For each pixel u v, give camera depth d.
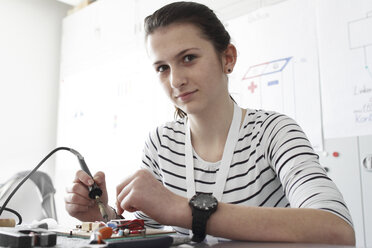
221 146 0.81
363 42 1.19
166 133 0.90
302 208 0.51
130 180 0.58
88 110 2.30
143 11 2.03
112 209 0.76
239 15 1.53
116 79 2.14
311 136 1.28
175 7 0.72
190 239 0.49
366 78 1.18
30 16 2.48
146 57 1.97
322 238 0.48
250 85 1.47
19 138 2.34
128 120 2.03
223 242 0.48
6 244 0.41
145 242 0.38
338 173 1.21
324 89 1.27
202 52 0.70
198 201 0.52
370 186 1.14
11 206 1.67
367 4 1.19
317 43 1.30
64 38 2.59
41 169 2.42
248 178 0.76
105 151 2.15
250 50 1.48
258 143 0.76
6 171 2.26
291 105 1.34
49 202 1.42
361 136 1.17
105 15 2.28
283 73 1.37
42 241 0.40
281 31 1.39
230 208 0.51
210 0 1.65
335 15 1.26
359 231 1.15
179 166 0.84
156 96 1.88
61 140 2.48
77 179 0.72
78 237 0.49
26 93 2.41
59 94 2.55
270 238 0.48
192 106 0.71
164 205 0.53
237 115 0.82
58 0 2.55
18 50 2.40
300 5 1.35
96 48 2.31
